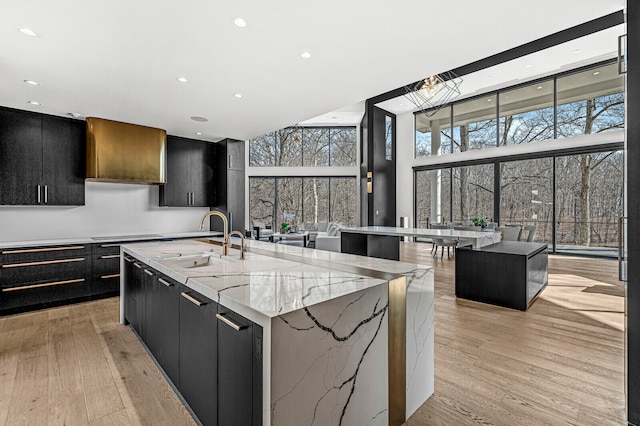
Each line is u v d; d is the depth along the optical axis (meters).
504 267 3.57
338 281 1.59
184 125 4.41
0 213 3.78
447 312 3.39
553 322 3.08
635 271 1.51
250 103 3.54
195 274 1.75
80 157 4.10
